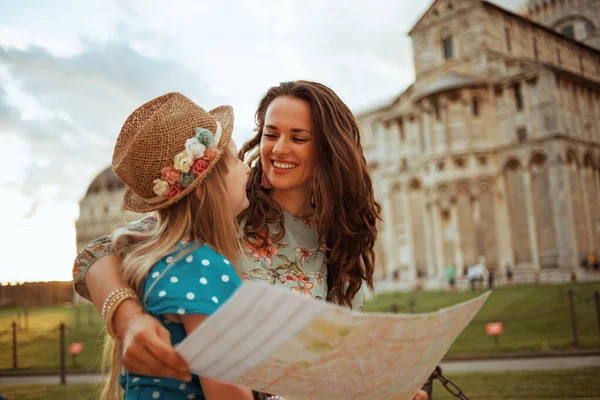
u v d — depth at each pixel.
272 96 2.24
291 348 1.16
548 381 8.48
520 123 41.12
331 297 2.25
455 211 42.03
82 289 1.61
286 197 2.19
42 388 9.92
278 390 1.32
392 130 50.22
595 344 12.73
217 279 1.40
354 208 2.17
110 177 62.81
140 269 1.40
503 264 40.38
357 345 1.19
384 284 47.00
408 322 1.21
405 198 47.62
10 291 40.62
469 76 43.19
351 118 2.21
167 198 1.53
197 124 1.57
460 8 44.72
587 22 49.66
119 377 1.69
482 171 41.75
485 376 9.45
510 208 40.97
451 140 42.62
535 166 40.16
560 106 39.75
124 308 1.38
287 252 2.08
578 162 39.88
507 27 44.94
